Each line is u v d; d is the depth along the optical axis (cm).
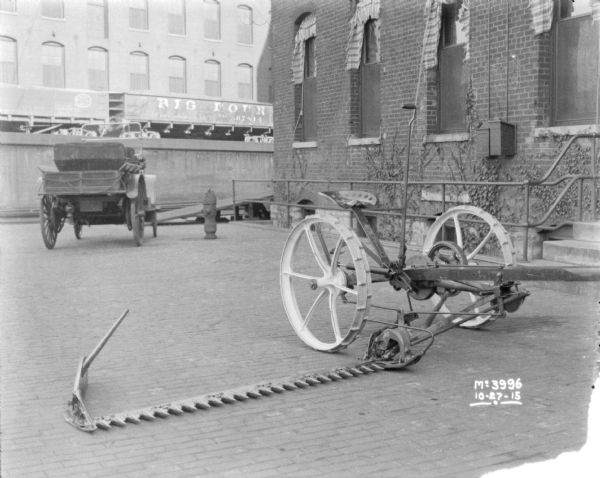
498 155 1125
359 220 673
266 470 382
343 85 1589
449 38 1302
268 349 646
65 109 2717
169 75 2978
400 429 441
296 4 1764
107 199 1521
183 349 648
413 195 1348
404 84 1377
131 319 780
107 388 534
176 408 476
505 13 1129
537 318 748
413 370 571
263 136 2933
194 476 376
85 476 376
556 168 1053
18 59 2838
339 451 408
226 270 1144
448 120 1310
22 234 1831
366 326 737
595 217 982
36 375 567
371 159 1495
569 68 1066
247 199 2148
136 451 411
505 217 1145
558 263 942
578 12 1047
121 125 2700
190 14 3003
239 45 3047
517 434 428
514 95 1124
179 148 2644
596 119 1023
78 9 2909
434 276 613
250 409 483
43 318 788
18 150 2492
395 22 1391
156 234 1770
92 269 1169
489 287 634
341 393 516
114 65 2953
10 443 423
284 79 1847
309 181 1641
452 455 399
